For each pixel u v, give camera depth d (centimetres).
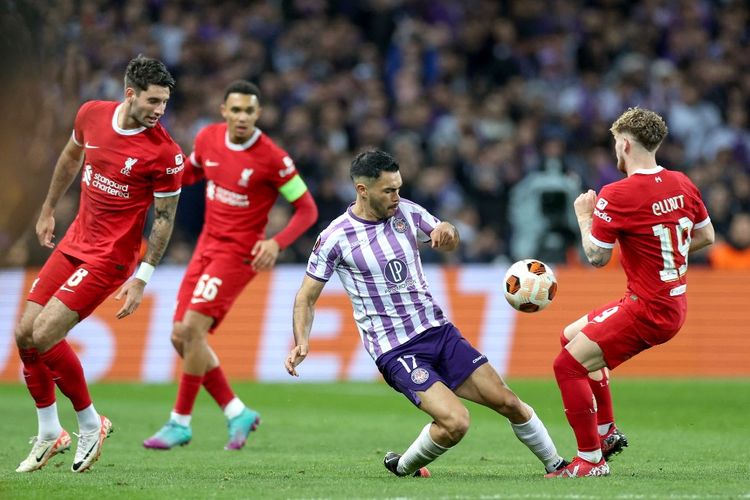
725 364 5422
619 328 2270
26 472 2494
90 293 2492
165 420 3809
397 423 3709
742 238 5856
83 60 6247
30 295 2548
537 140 6538
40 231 2689
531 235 5862
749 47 7544
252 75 6719
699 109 6969
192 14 7062
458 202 6100
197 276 3222
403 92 6838
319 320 5334
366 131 6456
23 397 4550
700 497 1950
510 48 7250
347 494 2031
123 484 2236
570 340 2394
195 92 6594
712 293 5453
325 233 2334
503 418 3828
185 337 3114
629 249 2288
